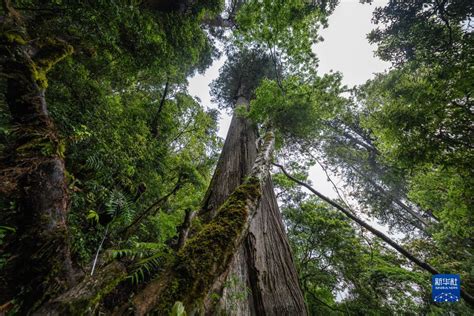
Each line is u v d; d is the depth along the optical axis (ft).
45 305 3.35
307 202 25.84
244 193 7.34
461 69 10.12
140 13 13.07
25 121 4.75
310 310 19.39
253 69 41.32
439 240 19.48
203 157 30.48
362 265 19.02
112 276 4.47
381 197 38.06
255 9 20.26
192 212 9.85
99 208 9.30
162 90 24.06
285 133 23.35
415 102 12.26
